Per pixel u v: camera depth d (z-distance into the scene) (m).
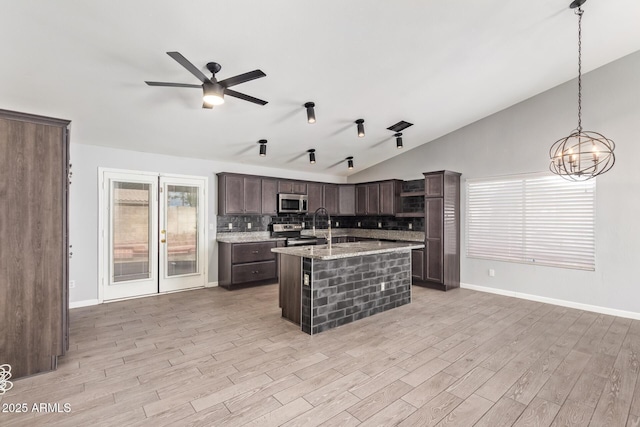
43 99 3.16
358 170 7.36
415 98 4.20
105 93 3.18
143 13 2.22
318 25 2.58
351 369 2.57
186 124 4.11
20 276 2.45
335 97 3.88
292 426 1.88
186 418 1.95
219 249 5.60
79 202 4.28
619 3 2.83
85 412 2.00
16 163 2.44
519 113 4.78
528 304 4.47
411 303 4.54
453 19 2.74
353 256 3.71
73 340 3.16
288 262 3.76
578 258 4.25
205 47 2.63
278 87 3.49
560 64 3.85
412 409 2.05
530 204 4.70
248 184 5.76
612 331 3.42
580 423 1.92
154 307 4.29
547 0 2.70
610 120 3.96
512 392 2.25
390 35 2.84
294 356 2.81
